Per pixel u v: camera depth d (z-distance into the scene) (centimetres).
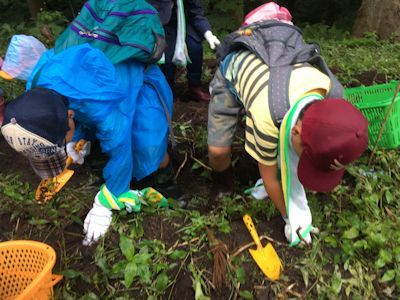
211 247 234
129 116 229
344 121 165
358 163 294
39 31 546
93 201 274
